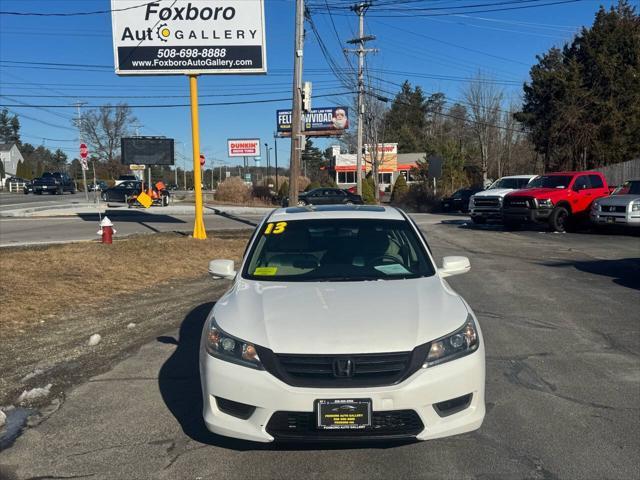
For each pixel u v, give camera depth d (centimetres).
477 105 5422
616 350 654
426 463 397
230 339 396
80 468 398
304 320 402
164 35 1692
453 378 381
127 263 1275
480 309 862
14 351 666
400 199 4162
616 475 378
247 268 512
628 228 2016
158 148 2820
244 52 1706
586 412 481
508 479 375
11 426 468
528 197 2077
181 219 2788
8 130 12888
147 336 731
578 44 3806
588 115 3422
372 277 487
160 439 441
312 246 530
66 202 4103
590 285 1052
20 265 1166
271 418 373
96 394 535
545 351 650
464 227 2375
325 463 399
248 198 4603
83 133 8012
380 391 366
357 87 4109
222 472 389
